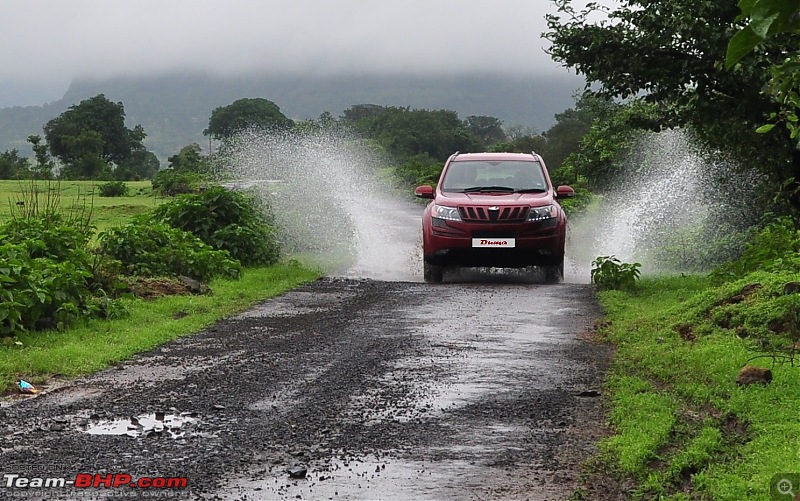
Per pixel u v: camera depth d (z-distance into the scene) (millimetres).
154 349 9602
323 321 11219
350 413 7020
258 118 116750
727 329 9000
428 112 96438
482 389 7730
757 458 5398
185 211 16703
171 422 6809
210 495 5305
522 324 10867
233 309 12172
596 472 5676
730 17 11852
